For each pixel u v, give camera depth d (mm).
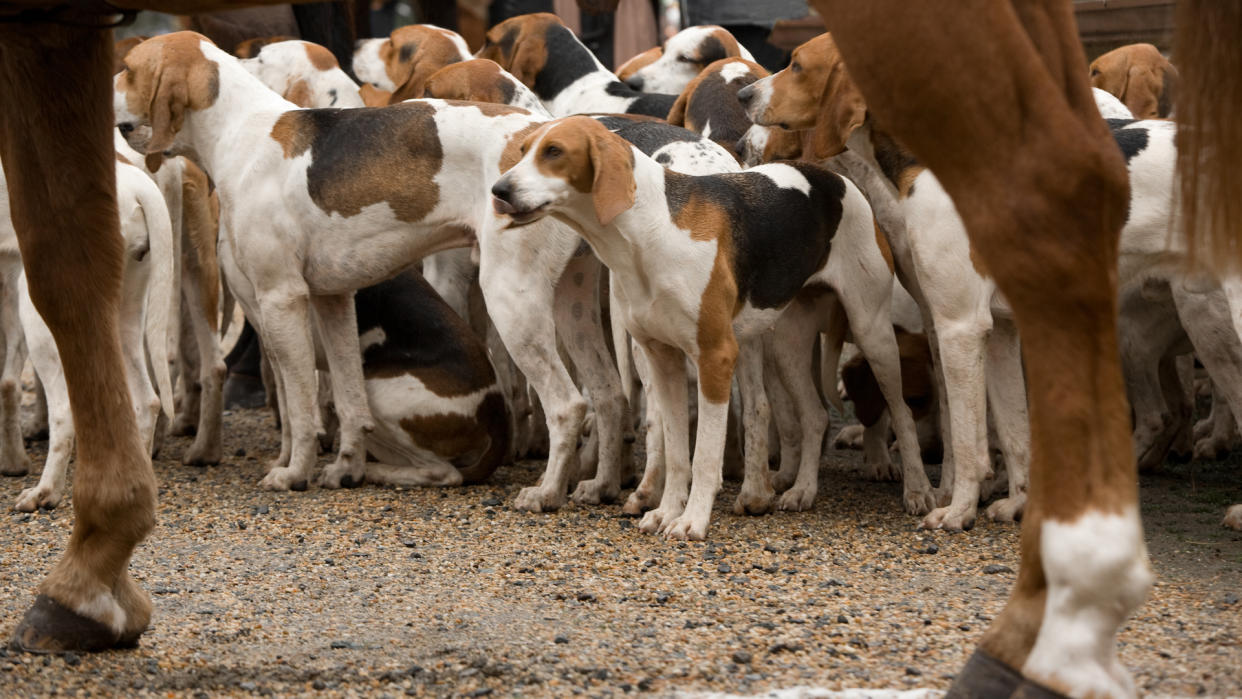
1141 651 5281
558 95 12969
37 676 5020
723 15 16734
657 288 7879
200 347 11211
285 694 4949
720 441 8141
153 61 10250
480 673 5219
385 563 7621
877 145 8625
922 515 8953
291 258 9984
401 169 9617
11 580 7059
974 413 8375
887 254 9086
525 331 9242
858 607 6402
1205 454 11203
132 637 5477
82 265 5043
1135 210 8047
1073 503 3549
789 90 8719
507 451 11070
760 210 8344
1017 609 3789
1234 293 7793
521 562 7633
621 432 9742
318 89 12602
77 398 5195
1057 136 3439
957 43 3449
